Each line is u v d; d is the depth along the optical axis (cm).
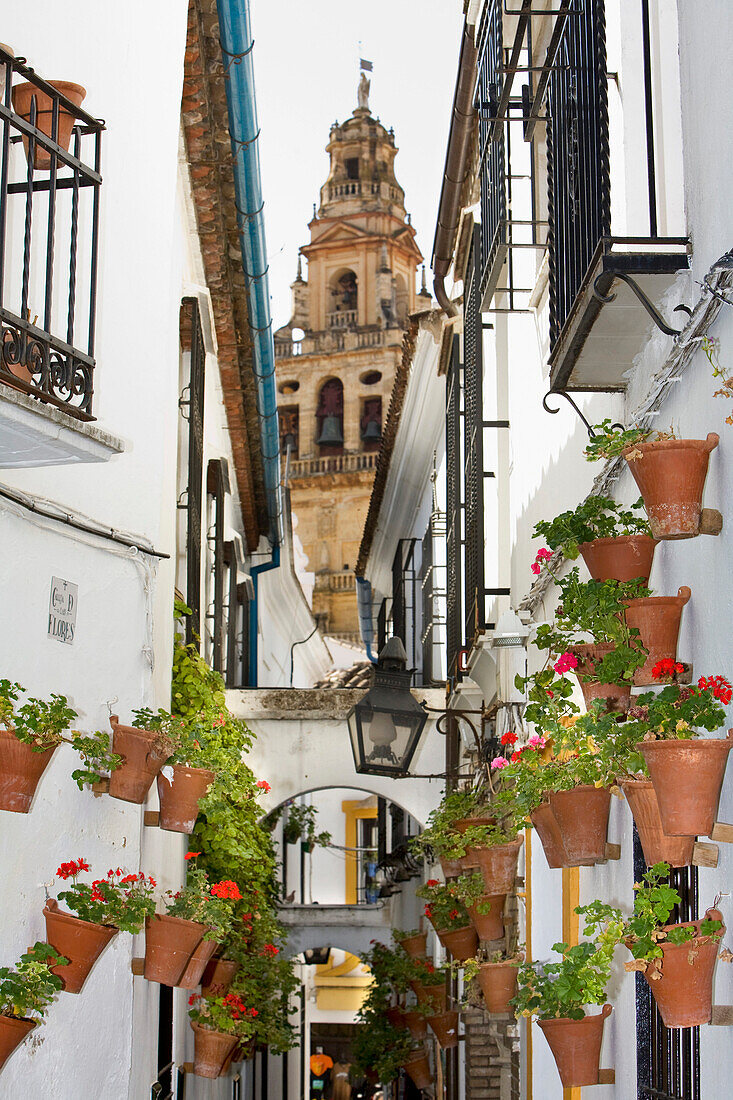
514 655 921
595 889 634
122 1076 689
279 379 5678
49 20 703
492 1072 1059
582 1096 659
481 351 973
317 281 5734
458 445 1157
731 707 414
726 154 428
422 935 1429
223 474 1263
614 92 616
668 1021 402
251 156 1002
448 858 906
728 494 419
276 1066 2031
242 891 1056
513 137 942
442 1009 1351
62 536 650
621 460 552
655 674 447
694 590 459
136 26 804
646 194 547
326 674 3053
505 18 880
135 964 704
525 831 877
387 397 5562
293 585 2123
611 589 469
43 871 606
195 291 1021
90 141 723
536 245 748
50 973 546
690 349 452
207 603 1218
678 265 464
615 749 442
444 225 1130
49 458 483
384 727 888
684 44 473
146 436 763
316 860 2988
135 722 661
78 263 705
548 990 553
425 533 1675
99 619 682
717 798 396
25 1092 581
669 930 406
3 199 455
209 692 923
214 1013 955
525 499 916
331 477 5538
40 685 617
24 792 513
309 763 1260
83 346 704
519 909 909
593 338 525
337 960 3219
